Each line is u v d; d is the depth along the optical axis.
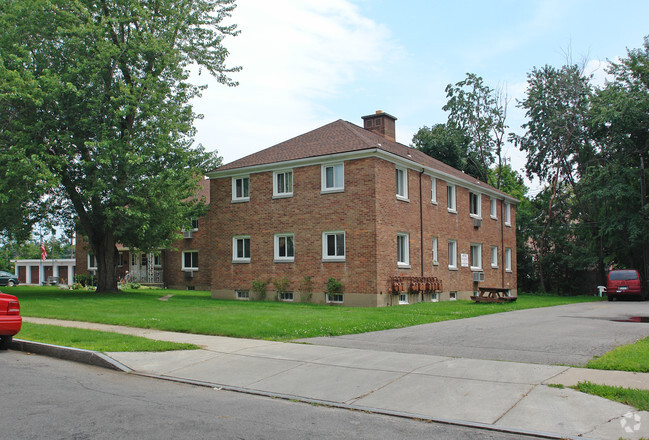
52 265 59.31
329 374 8.77
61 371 9.46
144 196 23.69
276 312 18.06
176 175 24.41
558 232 43.38
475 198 32.97
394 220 23.86
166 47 24.00
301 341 11.96
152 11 26.08
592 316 18.08
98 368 9.87
